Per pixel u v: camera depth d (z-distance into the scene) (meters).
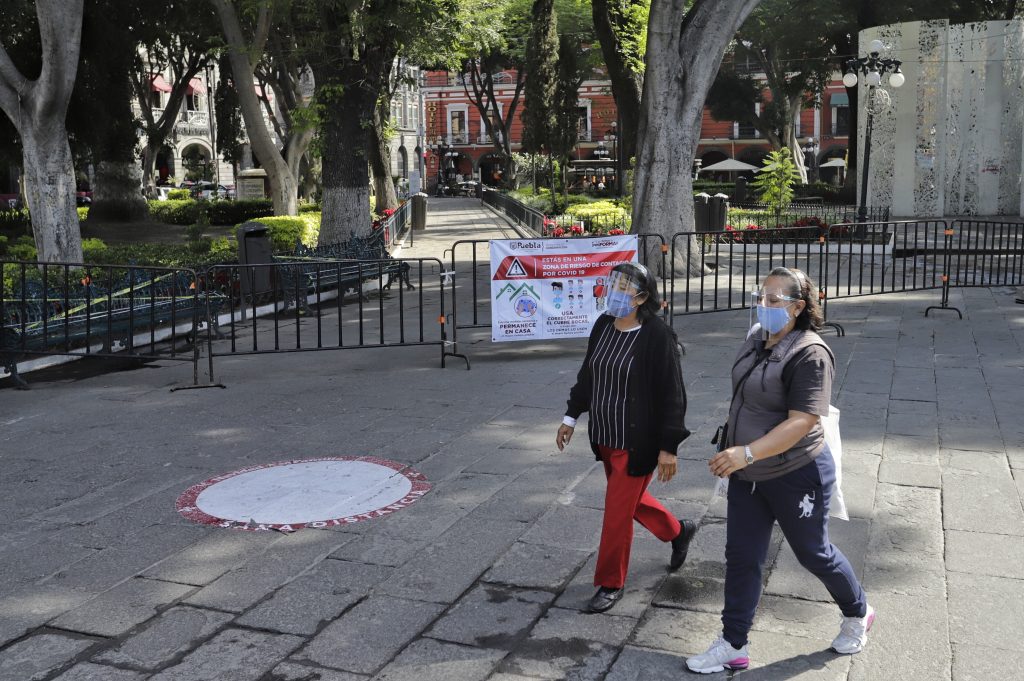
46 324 9.62
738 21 15.55
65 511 5.65
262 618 4.18
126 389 9.12
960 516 5.27
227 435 7.32
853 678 3.61
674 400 4.10
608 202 33.47
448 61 28.38
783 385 3.54
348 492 5.86
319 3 18.19
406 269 16.48
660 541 5.00
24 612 4.27
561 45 40.28
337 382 9.20
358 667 3.75
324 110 19.03
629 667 3.73
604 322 4.31
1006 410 7.54
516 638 3.97
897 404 7.77
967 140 31.62
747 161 69.69
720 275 16.50
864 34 31.94
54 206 14.20
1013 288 14.81
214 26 25.77
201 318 11.77
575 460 6.45
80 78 24.30
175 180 59.12
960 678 3.60
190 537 5.16
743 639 3.64
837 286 12.61
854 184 39.69
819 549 3.62
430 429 7.36
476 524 5.27
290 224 22.28
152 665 3.79
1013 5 34.12
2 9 20.41
